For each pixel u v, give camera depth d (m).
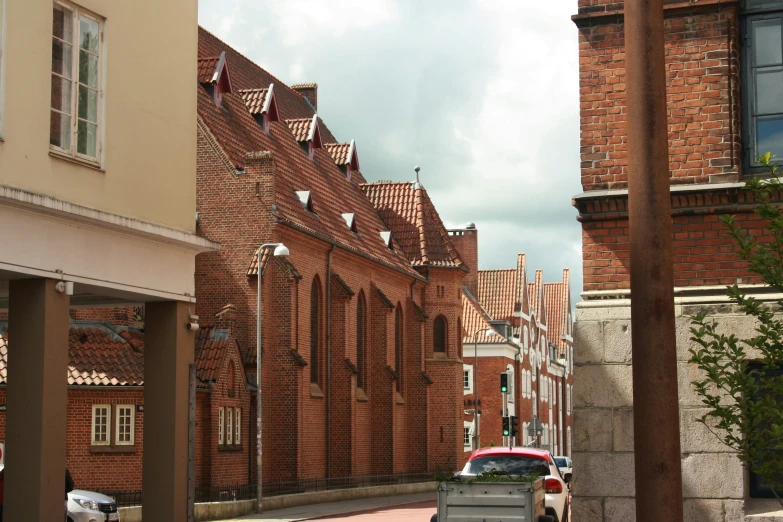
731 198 13.27
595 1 14.13
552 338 121.69
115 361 35.53
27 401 15.53
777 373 12.90
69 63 16.34
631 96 8.91
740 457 9.77
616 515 13.16
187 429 18.64
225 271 45.47
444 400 64.56
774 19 13.62
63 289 15.77
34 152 15.40
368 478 54.53
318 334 50.66
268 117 55.22
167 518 18.14
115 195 17.02
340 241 52.66
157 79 18.27
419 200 67.31
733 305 13.03
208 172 46.06
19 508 15.47
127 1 17.52
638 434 8.52
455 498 18.39
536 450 23.95
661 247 8.69
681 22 13.73
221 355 40.62
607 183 13.88
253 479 43.81
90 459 34.19
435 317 65.19
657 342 8.56
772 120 13.52
